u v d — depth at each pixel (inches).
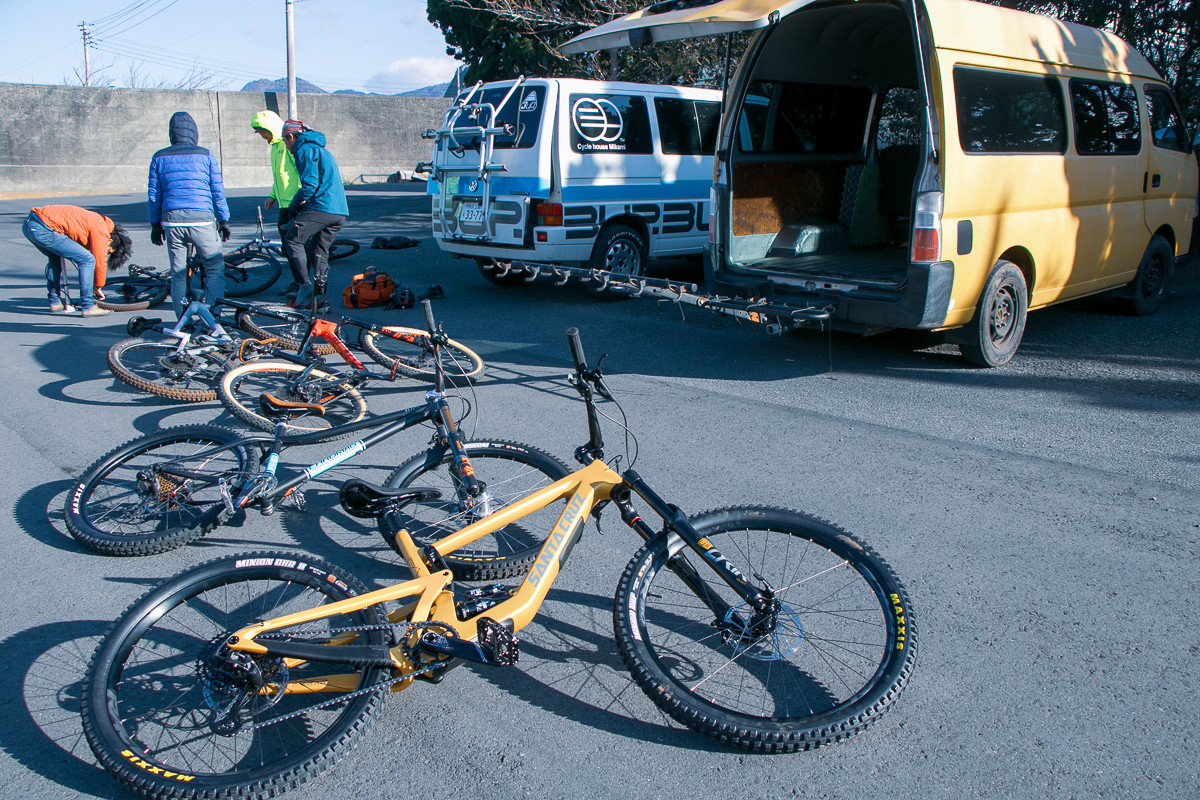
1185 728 99.0
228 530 151.4
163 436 151.5
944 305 218.1
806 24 270.8
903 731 99.5
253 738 99.3
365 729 92.1
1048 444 185.9
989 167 221.1
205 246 281.0
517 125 324.8
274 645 89.0
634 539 148.0
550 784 92.4
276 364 205.3
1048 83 244.1
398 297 340.5
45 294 381.1
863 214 332.2
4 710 104.9
